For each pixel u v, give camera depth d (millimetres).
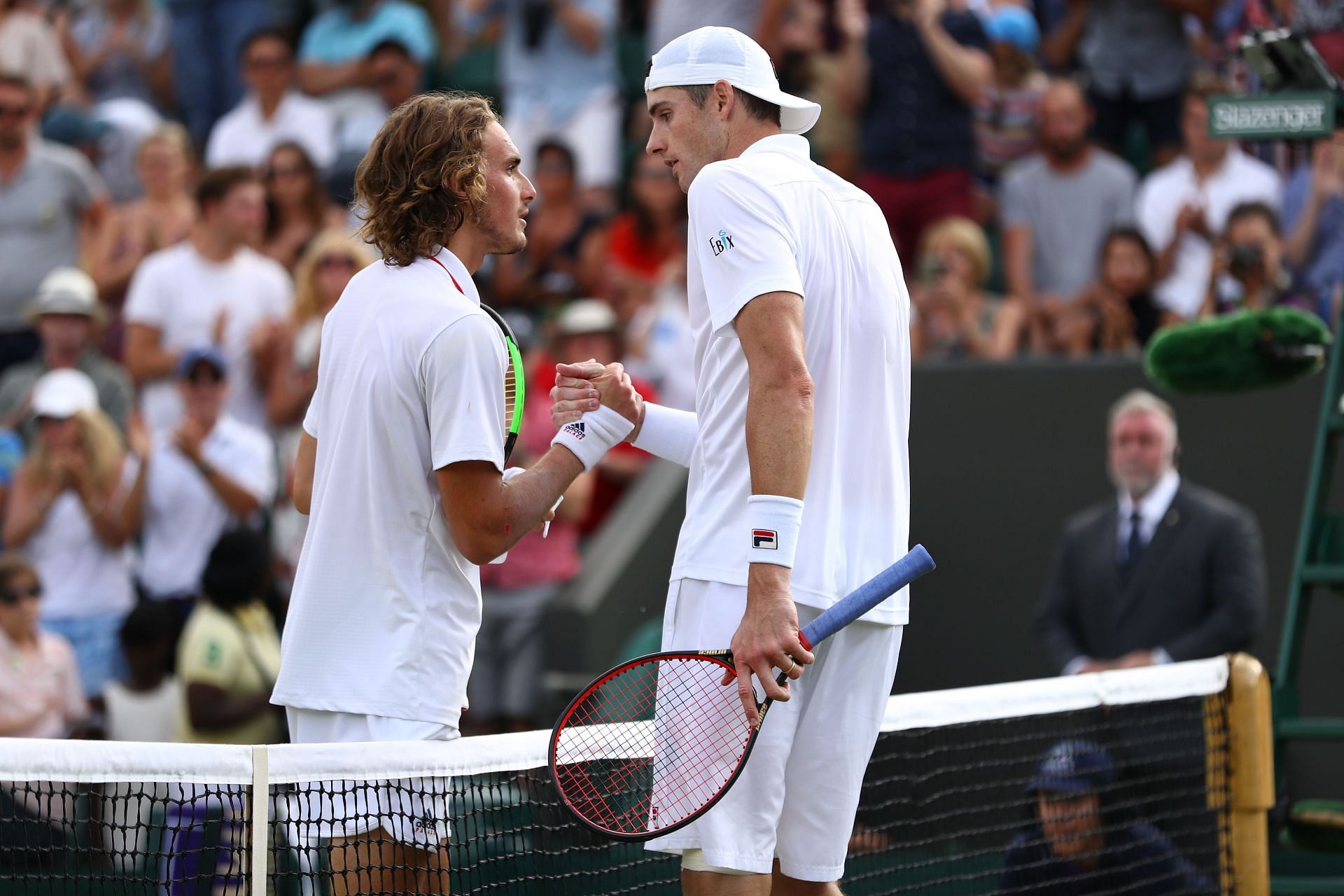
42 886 16875
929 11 29891
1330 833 16391
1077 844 16484
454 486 10469
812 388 9734
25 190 32594
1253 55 17188
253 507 26922
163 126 33969
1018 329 28953
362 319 10859
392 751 10453
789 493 9570
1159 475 23156
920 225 29766
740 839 10180
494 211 11195
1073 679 14172
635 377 28141
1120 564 23156
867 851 16359
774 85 10852
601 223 31688
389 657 10602
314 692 10617
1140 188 29328
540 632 25734
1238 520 22844
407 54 34125
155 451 26734
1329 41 24031
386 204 10922
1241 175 28016
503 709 25641
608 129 33406
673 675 10422
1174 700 16922
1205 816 16750
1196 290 28125
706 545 10352
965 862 18750
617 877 14609
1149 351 18125
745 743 10133
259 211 29625
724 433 10352
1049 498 27406
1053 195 29047
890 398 10648
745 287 9812
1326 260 26312
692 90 10789
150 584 26594
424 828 10875
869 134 30016
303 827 11633
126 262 32844
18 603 24344
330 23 34844
